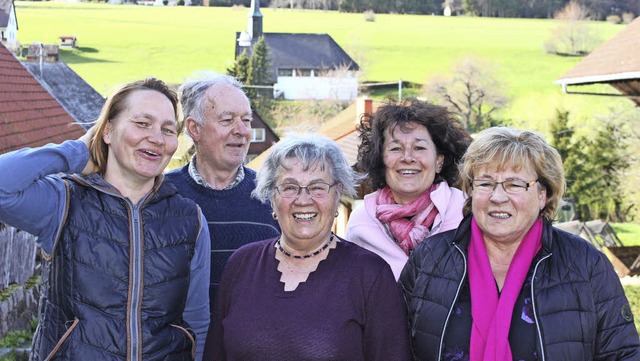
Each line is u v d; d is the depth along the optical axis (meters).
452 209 3.63
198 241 3.08
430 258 2.96
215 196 3.73
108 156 2.95
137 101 2.89
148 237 2.86
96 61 72.50
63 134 12.86
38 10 94.38
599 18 85.25
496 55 75.12
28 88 13.28
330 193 2.94
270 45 80.38
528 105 48.50
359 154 3.92
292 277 2.93
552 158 2.81
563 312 2.67
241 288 2.97
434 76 60.62
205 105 3.68
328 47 81.38
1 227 8.12
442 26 92.31
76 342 2.68
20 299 8.20
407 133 3.63
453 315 2.82
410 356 2.87
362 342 2.84
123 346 2.71
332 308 2.80
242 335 2.82
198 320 3.19
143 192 2.95
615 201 35.47
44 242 2.77
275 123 66.88
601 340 2.71
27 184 2.64
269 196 3.02
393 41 83.88
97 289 2.72
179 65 74.69
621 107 35.44
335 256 2.96
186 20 96.31
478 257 2.86
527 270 2.79
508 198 2.76
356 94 69.69
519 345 2.68
